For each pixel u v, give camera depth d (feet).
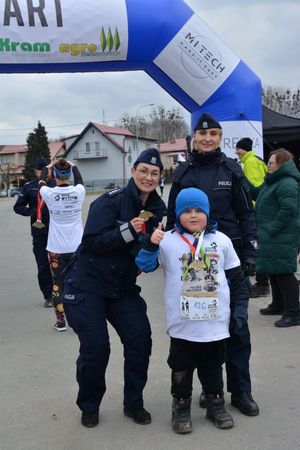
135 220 10.43
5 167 312.50
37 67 25.59
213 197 11.95
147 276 27.96
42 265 21.79
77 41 25.04
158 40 25.88
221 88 26.84
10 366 15.20
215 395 11.19
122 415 11.85
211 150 12.10
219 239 10.82
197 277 10.48
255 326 18.26
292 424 11.19
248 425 11.20
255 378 13.69
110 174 242.78
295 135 36.06
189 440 10.66
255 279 24.50
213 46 26.40
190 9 26.23
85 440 10.80
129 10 25.14
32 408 12.38
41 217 21.15
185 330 10.56
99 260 10.90
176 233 10.87
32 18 24.45
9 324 19.69
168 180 179.32
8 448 10.54
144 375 11.44
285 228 17.76
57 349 16.56
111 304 11.36
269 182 18.57
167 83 27.30
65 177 17.98
